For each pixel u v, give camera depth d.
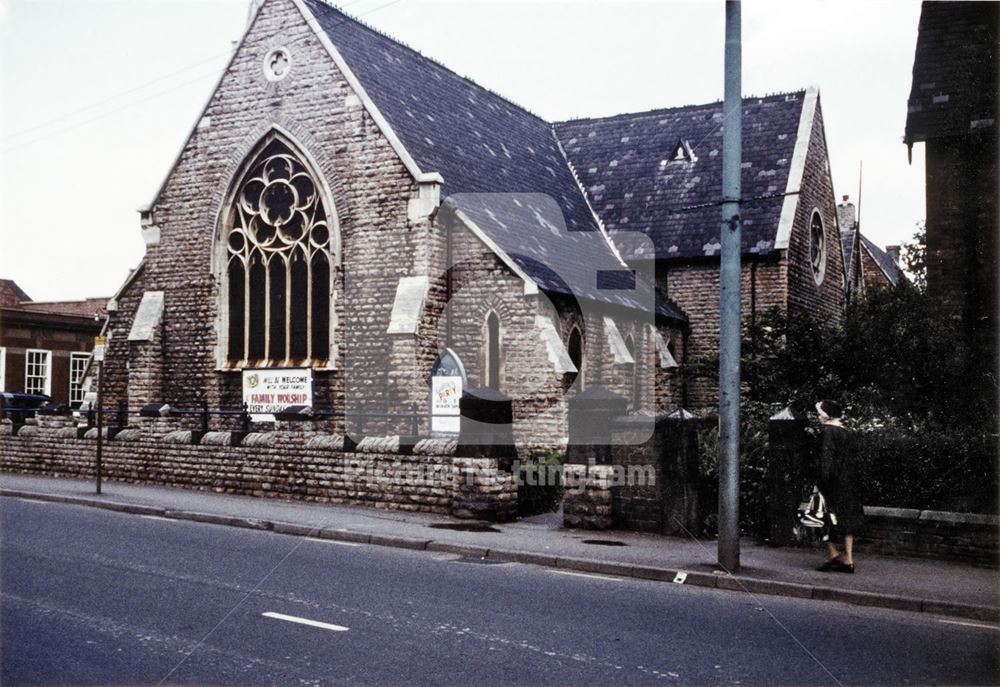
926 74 19.41
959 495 12.31
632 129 32.94
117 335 25.67
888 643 8.28
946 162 18.52
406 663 7.26
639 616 9.08
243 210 23.30
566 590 10.26
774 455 12.99
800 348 16.45
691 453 13.83
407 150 21.22
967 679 7.22
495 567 11.59
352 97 21.77
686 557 11.96
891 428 13.26
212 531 13.73
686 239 28.64
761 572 11.05
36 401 32.59
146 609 8.76
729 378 11.25
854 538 12.38
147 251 24.20
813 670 7.37
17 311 35.44
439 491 15.45
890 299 16.23
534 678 6.98
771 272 27.20
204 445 18.14
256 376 22.69
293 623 8.37
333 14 23.66
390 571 10.98
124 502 15.98
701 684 6.96
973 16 20.08
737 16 11.40
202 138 23.69
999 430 13.13
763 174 29.03
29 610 8.64
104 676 6.77
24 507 15.71
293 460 16.98
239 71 23.27
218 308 23.38
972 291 18.08
